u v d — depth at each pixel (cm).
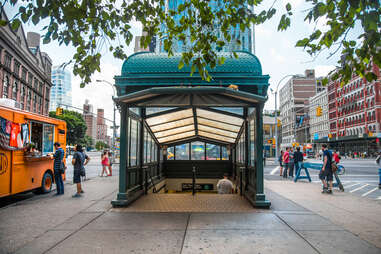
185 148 1611
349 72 476
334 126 7856
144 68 840
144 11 599
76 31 566
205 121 1200
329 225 592
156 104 834
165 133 1338
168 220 630
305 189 1180
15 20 490
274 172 2352
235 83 819
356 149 6725
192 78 827
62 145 1270
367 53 473
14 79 4941
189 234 526
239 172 1190
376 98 5872
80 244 472
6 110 832
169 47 596
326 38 489
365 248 456
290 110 11612
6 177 830
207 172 1592
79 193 983
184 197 948
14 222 615
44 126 1091
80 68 607
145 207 773
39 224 598
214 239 497
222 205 805
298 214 694
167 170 1606
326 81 503
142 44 609
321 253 434
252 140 870
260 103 797
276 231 546
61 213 701
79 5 560
